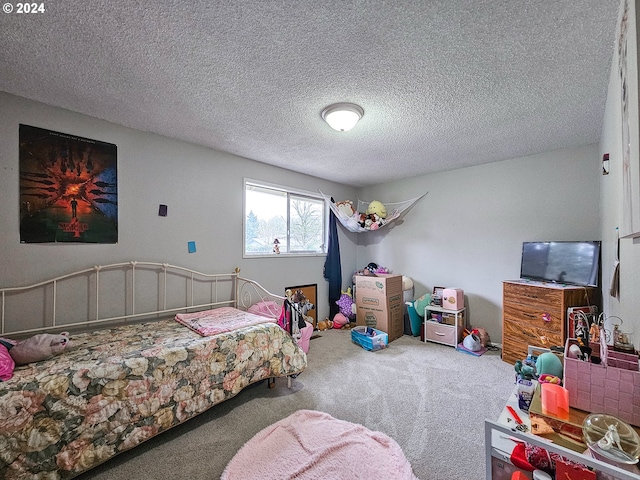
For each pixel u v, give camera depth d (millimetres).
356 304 4129
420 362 2963
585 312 2490
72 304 2236
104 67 1697
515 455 1045
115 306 2439
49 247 2146
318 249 4473
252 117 2348
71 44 1497
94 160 2342
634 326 1245
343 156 3354
